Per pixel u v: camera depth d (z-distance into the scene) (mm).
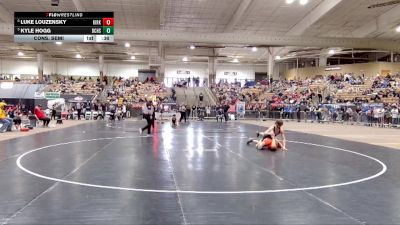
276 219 4566
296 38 33062
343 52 45531
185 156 10211
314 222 4465
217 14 34781
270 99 40969
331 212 4887
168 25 38906
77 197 5535
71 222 4371
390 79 38781
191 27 39562
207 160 9484
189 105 41688
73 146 12414
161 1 30281
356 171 8078
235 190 6109
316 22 35031
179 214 4730
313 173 7766
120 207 5020
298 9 32344
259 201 5414
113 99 38812
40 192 5828
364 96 34469
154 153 10781
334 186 6504
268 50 48469
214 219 4539
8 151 10969
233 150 11719
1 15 32125
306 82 45656
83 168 8102
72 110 34406
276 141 12195
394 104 28422
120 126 23859
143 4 31500
